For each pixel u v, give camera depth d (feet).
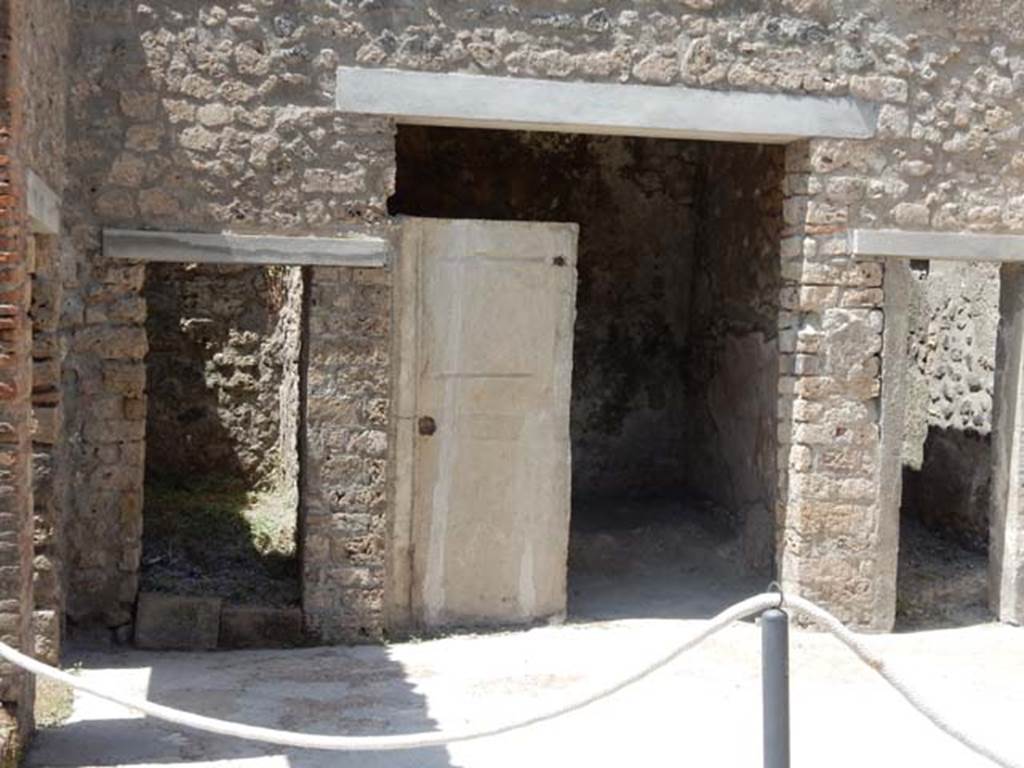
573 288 27.71
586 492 37.93
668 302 37.91
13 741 18.06
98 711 21.27
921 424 36.68
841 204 27.63
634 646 26.37
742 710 22.30
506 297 27.32
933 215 27.94
